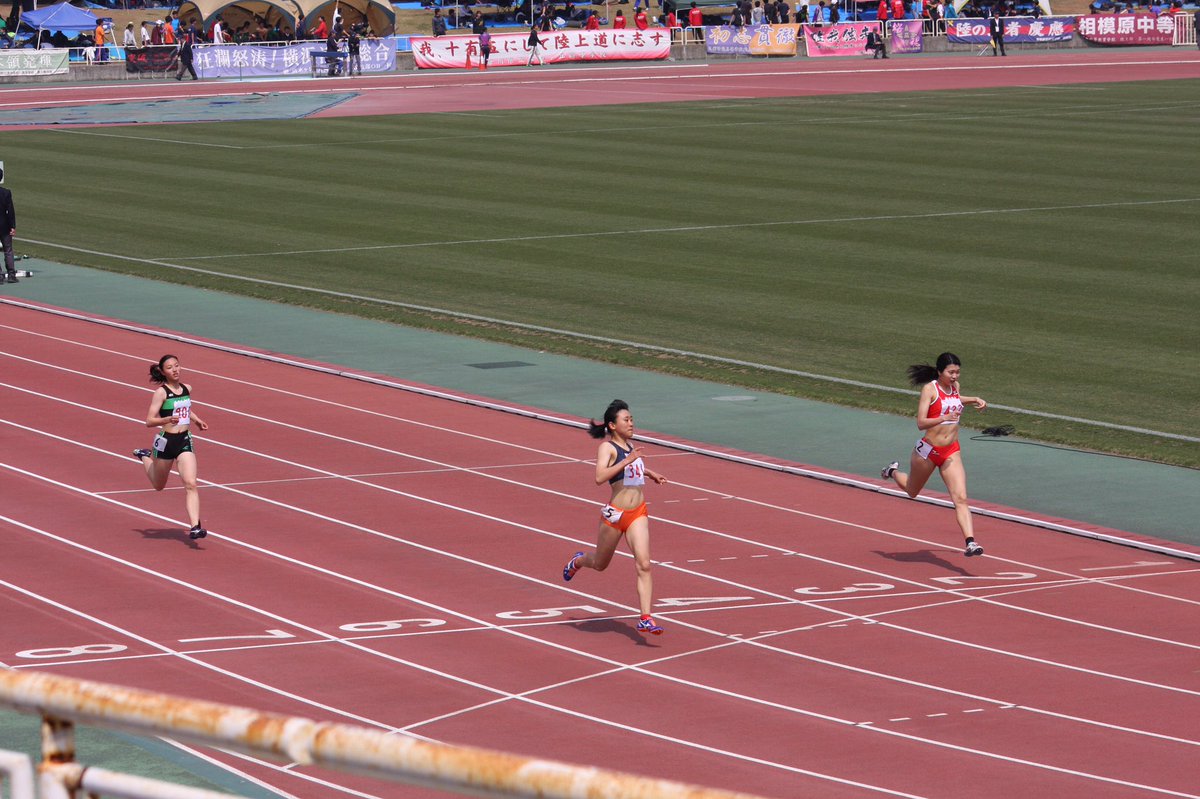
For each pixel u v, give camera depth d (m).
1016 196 91.31
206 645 29.70
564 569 33.00
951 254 75.69
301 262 76.19
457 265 74.94
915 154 106.69
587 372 55.34
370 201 92.50
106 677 27.86
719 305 65.88
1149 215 85.06
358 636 30.31
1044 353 57.06
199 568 34.62
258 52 175.12
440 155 108.94
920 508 39.84
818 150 108.81
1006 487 41.66
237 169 104.50
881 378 53.88
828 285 69.44
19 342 60.03
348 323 63.56
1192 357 56.28
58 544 36.34
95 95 153.25
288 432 47.12
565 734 25.36
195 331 62.22
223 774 23.48
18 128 125.56
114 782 8.16
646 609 30.17
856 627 30.89
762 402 51.03
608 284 70.31
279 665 28.62
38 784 8.28
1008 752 24.48
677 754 24.47
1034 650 29.53
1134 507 39.53
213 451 44.88
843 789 23.02
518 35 188.50
